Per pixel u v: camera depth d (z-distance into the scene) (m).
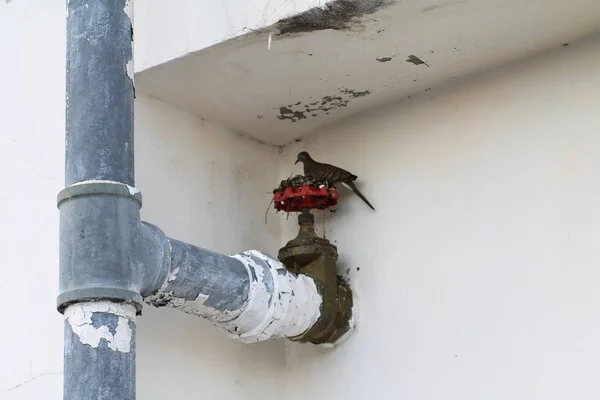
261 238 4.59
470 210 4.09
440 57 4.06
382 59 4.07
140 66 4.10
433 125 4.30
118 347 2.98
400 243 4.26
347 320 4.29
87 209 3.04
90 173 3.09
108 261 3.01
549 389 3.70
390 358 4.14
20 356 4.00
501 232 3.98
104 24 3.28
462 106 4.23
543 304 3.79
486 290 3.96
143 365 3.88
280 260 4.27
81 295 2.96
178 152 4.32
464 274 4.04
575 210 3.81
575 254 3.77
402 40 3.92
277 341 4.48
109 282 2.99
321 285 4.18
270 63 4.06
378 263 4.30
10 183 4.25
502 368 3.83
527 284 3.86
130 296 3.04
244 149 4.64
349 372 4.25
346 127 4.58
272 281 3.89
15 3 4.54
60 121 4.20
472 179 4.12
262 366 4.37
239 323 3.82
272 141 4.75
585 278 3.72
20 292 4.08
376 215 4.38
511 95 4.10
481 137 4.14
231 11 3.91
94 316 2.97
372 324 4.25
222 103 4.38
